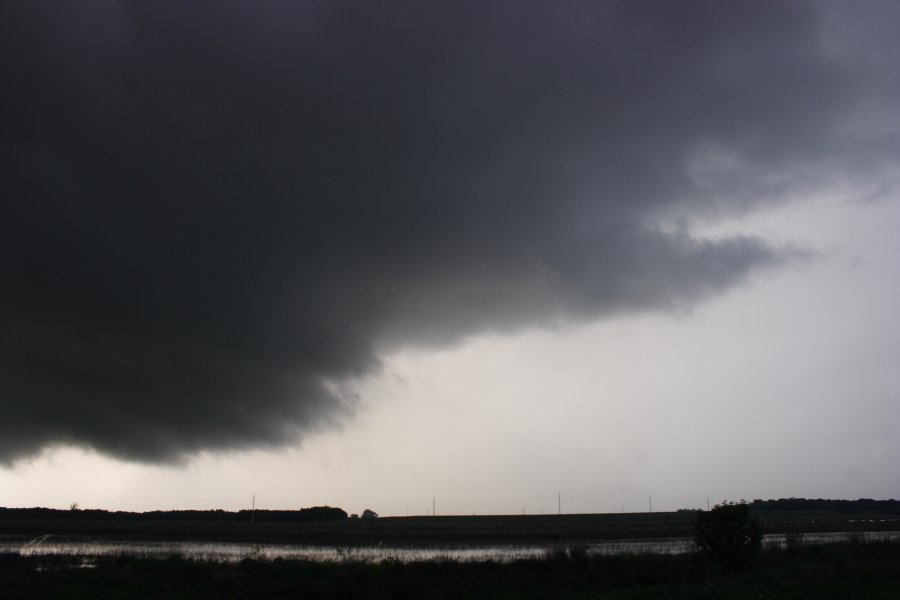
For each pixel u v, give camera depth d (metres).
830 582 32.38
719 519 42.53
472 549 70.94
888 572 35.22
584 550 50.91
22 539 83.31
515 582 38.62
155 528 123.00
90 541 81.88
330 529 128.25
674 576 40.50
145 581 36.94
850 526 120.81
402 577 40.41
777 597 28.14
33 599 30.66
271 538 94.62
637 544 77.19
